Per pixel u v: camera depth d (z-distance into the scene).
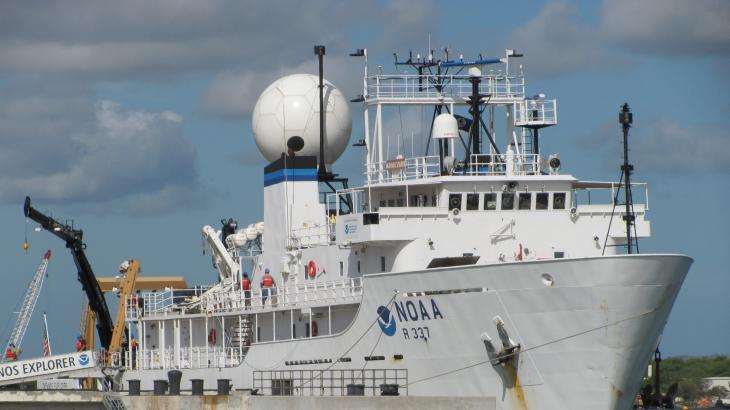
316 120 171.00
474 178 135.88
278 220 157.00
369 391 132.38
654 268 114.44
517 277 118.00
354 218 136.12
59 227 182.50
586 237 138.00
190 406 141.50
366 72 147.75
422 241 134.12
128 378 174.12
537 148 144.25
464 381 124.06
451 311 123.25
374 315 131.38
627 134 128.75
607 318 115.12
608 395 116.94
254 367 148.12
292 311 147.75
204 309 163.12
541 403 119.25
